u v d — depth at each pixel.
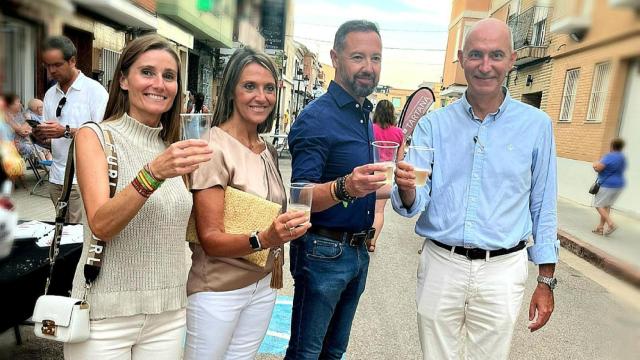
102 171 1.47
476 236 1.96
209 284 1.79
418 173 1.81
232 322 1.83
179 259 1.66
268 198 1.88
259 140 2.01
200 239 1.74
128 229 1.50
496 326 2.00
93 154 1.48
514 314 2.01
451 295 2.03
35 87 2.79
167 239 1.60
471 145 2.01
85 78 3.24
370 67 2.00
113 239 1.49
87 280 1.47
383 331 3.46
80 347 1.50
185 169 1.35
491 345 2.04
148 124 1.66
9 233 2.09
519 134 1.99
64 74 3.08
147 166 1.35
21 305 2.15
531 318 2.12
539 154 2.01
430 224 2.06
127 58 1.56
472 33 1.92
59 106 3.18
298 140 2.03
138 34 1.57
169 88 1.60
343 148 2.04
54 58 2.81
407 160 1.98
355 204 2.06
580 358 3.23
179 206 1.63
